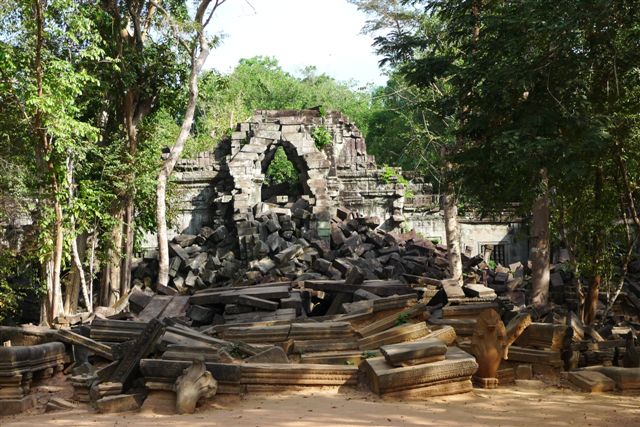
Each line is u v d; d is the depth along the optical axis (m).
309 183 34.38
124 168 26.80
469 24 16.94
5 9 20.81
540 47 15.84
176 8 29.16
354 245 31.08
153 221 32.06
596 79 16.78
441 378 11.48
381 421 9.23
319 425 8.92
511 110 15.77
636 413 10.30
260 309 16.39
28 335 13.65
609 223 20.72
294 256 29.98
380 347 12.42
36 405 11.84
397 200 37.97
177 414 10.37
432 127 32.41
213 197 36.88
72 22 22.02
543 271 21.88
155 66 28.78
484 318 12.75
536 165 14.20
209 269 31.81
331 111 39.72
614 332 19.12
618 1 13.95
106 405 10.88
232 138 36.59
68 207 23.17
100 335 13.97
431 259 28.91
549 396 11.82
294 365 12.05
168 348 12.19
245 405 10.84
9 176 21.80
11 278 30.00
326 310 18.73
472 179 16.69
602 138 14.54
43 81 21.19
